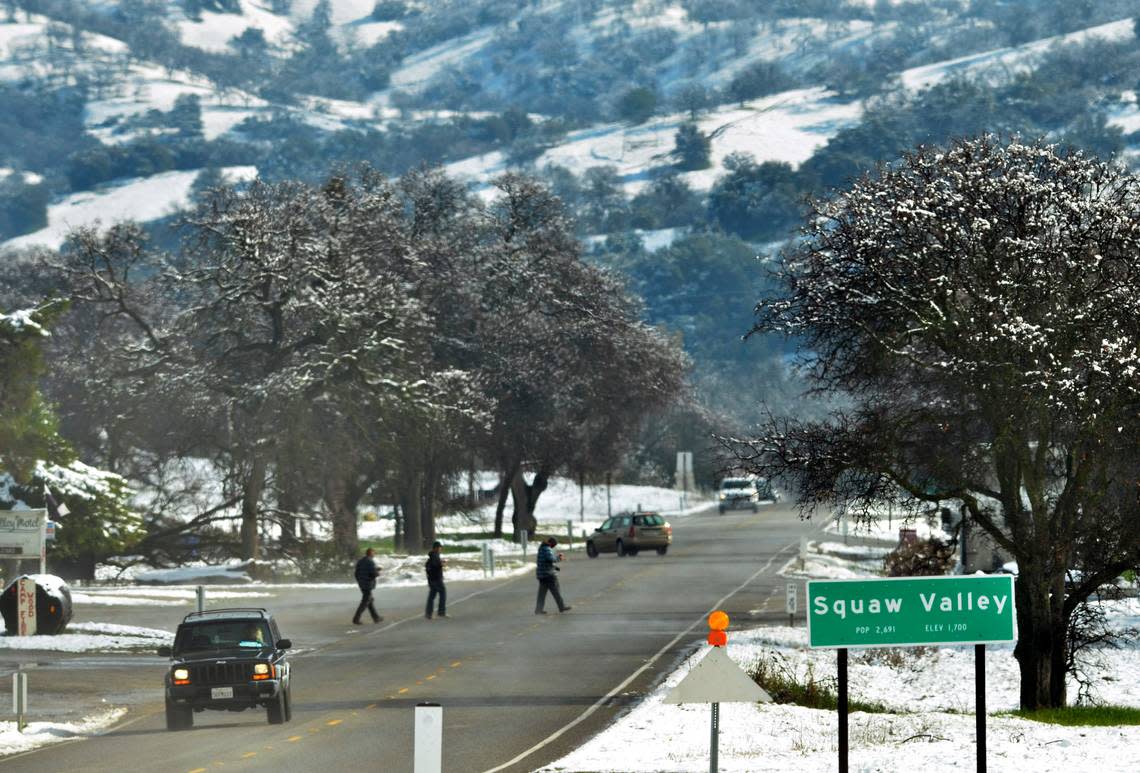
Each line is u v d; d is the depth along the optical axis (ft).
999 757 102.17
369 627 223.10
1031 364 149.59
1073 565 160.25
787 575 304.91
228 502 345.10
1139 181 155.33
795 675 162.61
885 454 155.02
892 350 156.04
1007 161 157.89
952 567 237.04
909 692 168.55
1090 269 151.64
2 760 113.09
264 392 330.34
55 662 183.21
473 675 164.35
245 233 341.41
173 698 127.34
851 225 156.97
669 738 116.78
